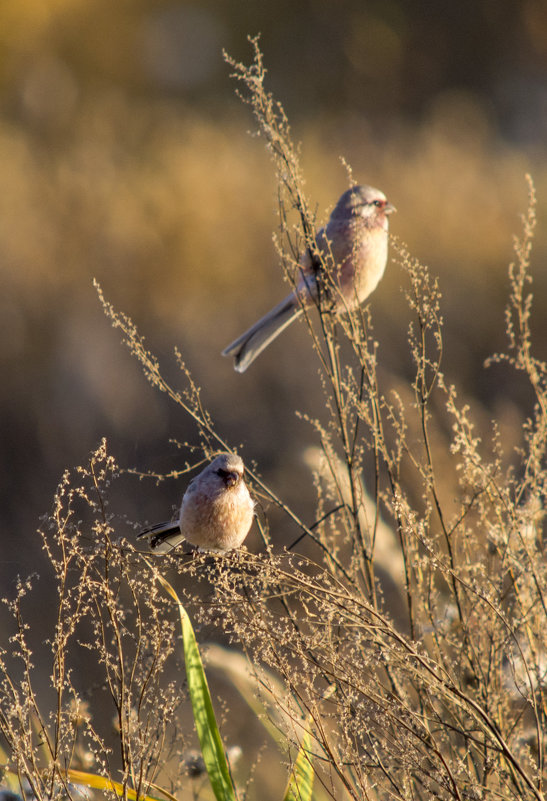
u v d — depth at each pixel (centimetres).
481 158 2955
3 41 3312
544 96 4516
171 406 1611
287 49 4372
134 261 1952
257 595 563
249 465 1381
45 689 951
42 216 2031
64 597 607
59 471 1534
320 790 642
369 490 1116
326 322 746
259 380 1623
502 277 1984
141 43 3862
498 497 629
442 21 4556
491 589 603
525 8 4588
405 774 530
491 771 562
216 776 573
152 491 1370
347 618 537
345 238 773
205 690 584
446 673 570
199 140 2652
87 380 1642
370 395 694
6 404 1631
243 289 1959
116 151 2542
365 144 2934
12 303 1797
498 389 1675
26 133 2781
